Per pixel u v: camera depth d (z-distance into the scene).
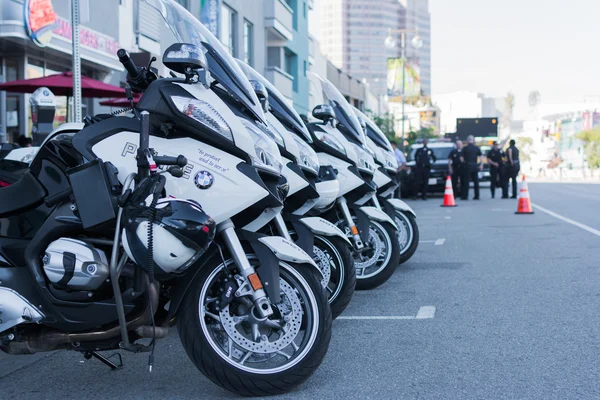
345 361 5.17
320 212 7.01
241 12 28.97
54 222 4.25
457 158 25.50
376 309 6.98
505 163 25.75
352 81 58.81
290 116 6.27
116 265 4.07
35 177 4.48
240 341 4.29
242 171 4.21
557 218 16.67
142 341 5.96
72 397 4.54
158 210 3.98
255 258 4.41
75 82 8.18
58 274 4.08
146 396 4.50
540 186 39.75
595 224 15.04
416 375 4.80
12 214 4.46
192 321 4.21
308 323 4.33
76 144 4.30
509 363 5.03
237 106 4.63
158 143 4.25
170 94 4.16
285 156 5.75
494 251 10.95
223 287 4.32
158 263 3.98
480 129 44.16
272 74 32.28
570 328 6.01
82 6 8.18
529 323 6.22
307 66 43.28
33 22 14.54
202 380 4.82
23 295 4.19
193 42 4.61
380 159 9.09
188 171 4.19
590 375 4.71
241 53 29.09
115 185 4.18
